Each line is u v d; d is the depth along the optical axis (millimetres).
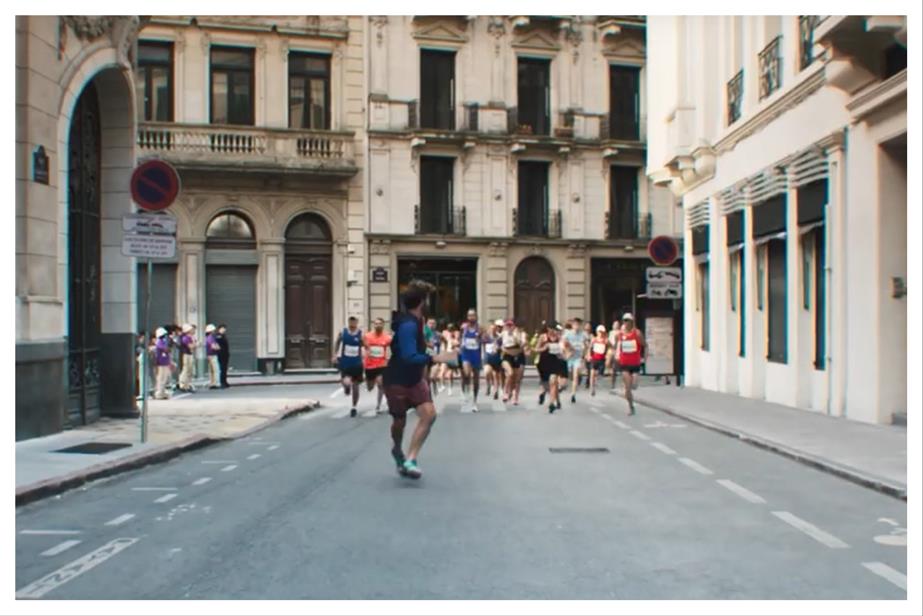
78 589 5738
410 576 5973
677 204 37656
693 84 23672
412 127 34500
